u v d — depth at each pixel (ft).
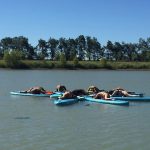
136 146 93.45
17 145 93.50
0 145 93.40
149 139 99.91
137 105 159.53
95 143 95.71
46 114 137.08
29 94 193.36
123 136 103.14
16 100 176.55
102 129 111.45
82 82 320.70
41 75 424.46
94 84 298.56
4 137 100.94
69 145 93.71
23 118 128.67
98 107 152.97
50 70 575.38
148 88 258.16
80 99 169.37
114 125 117.60
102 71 566.36
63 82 316.81
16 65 586.45
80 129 111.24
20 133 105.50
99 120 125.70
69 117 130.82
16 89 241.76
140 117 131.85
